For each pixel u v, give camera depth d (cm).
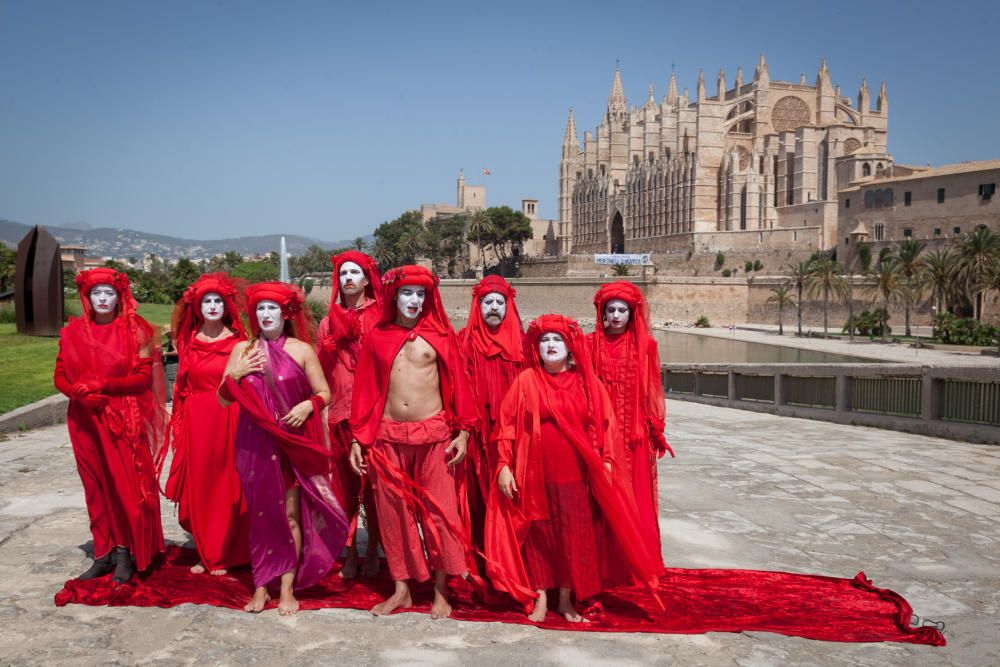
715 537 791
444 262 17812
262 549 556
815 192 11969
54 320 2875
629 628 538
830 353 6544
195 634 518
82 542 723
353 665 477
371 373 569
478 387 607
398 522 559
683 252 12388
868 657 505
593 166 16588
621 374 621
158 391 652
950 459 1235
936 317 7012
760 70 13275
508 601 590
